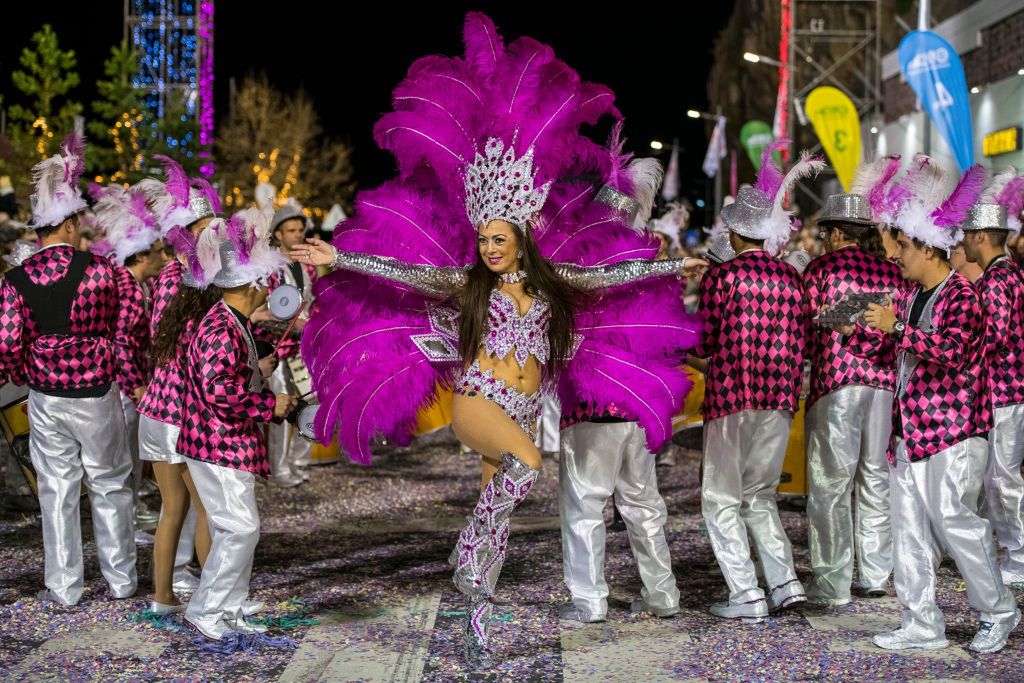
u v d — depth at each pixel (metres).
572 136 4.93
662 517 5.45
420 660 4.82
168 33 31.45
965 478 4.77
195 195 6.38
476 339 4.82
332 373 5.11
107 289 5.71
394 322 5.08
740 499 5.48
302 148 48.56
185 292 5.46
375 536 7.22
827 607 5.57
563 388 5.28
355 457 5.12
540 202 4.86
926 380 4.83
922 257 4.90
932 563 4.92
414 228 5.14
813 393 5.63
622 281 5.08
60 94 27.59
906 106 28.55
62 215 5.61
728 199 6.47
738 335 5.40
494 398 4.81
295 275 8.19
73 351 5.59
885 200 4.99
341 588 5.93
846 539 5.60
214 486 5.00
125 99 28.83
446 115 4.95
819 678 4.57
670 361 5.23
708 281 5.46
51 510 5.61
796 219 5.92
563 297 4.93
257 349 5.34
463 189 5.09
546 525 7.50
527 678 4.61
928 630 4.90
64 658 4.83
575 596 5.37
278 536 7.21
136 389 5.89
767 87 49.78
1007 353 5.79
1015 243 7.91
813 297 5.62
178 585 5.89
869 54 32.34
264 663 4.77
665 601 5.41
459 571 4.75
